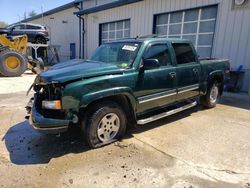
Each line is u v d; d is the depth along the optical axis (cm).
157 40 463
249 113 607
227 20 954
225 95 843
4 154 372
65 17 2491
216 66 625
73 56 2419
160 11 1241
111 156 363
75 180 302
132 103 409
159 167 332
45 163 343
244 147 400
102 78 368
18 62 1309
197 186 290
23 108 638
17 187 288
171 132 464
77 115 363
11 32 2061
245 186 292
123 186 290
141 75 416
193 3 1073
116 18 1588
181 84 506
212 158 360
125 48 450
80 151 378
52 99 352
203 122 528
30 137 438
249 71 905
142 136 441
